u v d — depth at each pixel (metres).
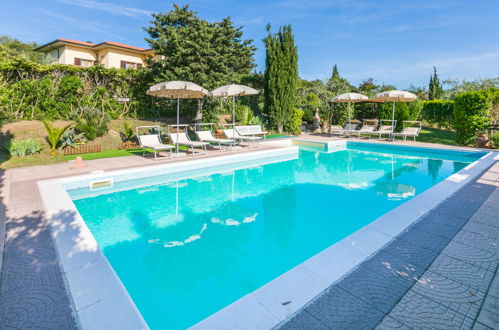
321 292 2.43
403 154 12.27
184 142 10.16
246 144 13.45
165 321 2.63
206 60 14.51
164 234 4.48
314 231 4.62
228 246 4.10
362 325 2.05
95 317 2.18
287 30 16.67
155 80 13.84
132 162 8.65
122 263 3.64
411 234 3.57
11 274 2.79
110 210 5.53
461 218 4.09
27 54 20.89
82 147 10.20
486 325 2.05
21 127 10.77
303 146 14.60
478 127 12.29
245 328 2.01
